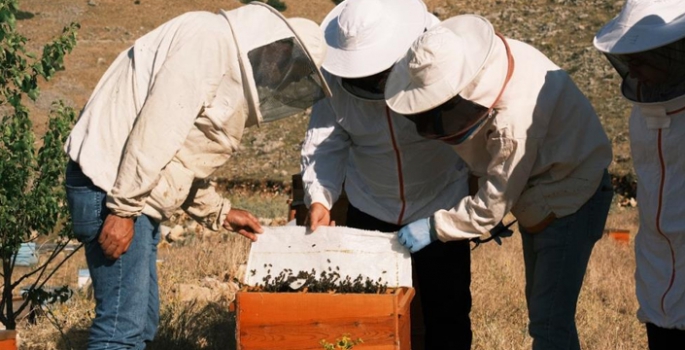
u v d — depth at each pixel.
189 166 4.26
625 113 33.69
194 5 58.19
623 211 23.44
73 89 41.31
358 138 5.36
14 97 7.62
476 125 4.47
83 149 4.23
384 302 4.25
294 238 4.76
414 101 4.35
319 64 4.35
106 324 4.29
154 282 4.79
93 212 4.25
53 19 53.34
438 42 4.30
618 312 8.15
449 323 5.43
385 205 5.49
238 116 4.27
